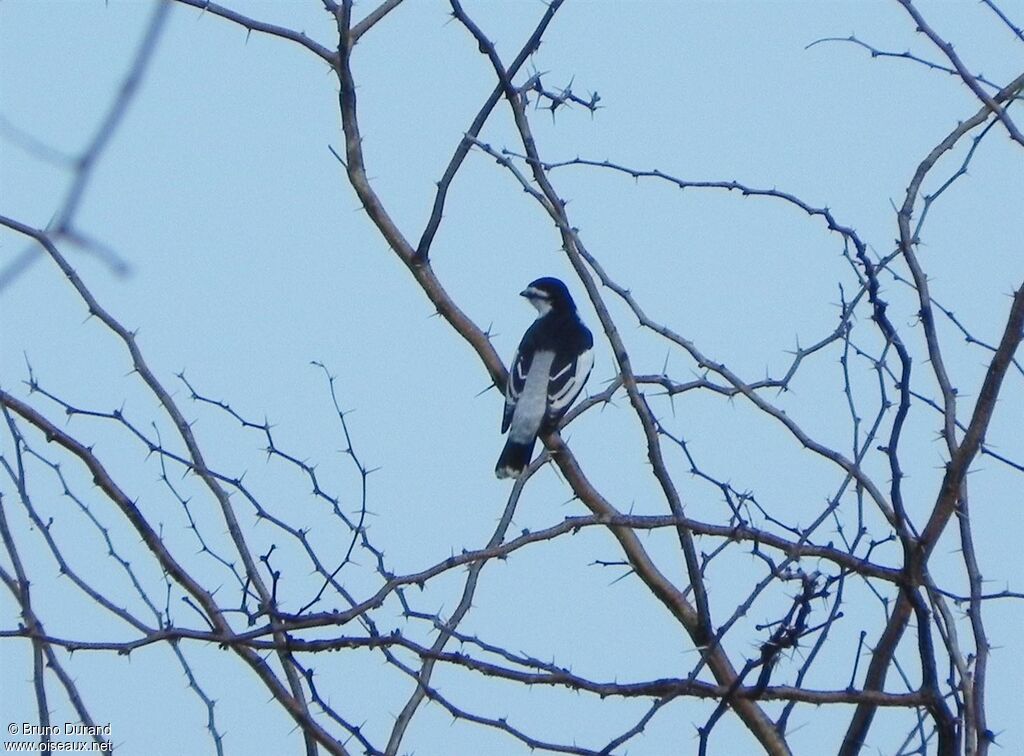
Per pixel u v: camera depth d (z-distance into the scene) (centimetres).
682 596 1220
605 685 909
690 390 1118
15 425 1062
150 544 1088
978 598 923
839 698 930
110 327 1177
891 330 1006
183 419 1146
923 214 1082
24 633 859
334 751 980
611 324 1037
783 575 911
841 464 972
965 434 968
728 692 879
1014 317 963
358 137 1493
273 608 893
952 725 930
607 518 911
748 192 1136
